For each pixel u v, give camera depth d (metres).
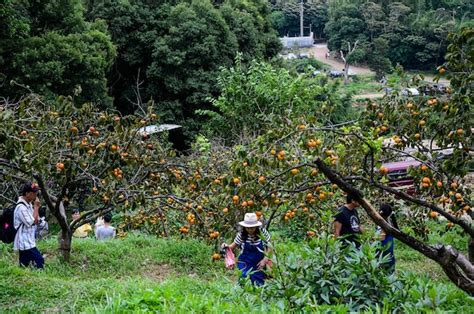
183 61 22.42
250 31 24.98
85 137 7.15
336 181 4.77
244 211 6.03
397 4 53.03
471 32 6.25
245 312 4.38
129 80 24.80
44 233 10.20
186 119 23.00
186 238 9.31
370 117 6.60
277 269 4.87
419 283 5.00
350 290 4.64
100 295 5.42
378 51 50.44
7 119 6.14
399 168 11.73
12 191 9.14
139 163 7.68
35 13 19.36
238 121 17.23
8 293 5.48
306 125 6.04
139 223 9.43
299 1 71.50
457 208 5.86
